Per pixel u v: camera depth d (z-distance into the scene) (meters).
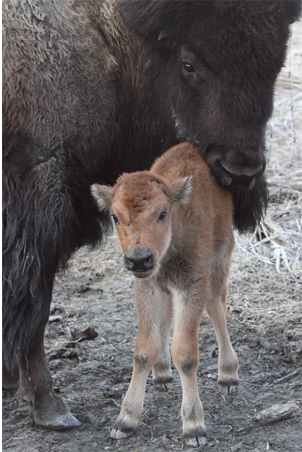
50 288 7.19
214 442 6.81
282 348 8.80
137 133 7.72
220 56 6.64
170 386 7.80
